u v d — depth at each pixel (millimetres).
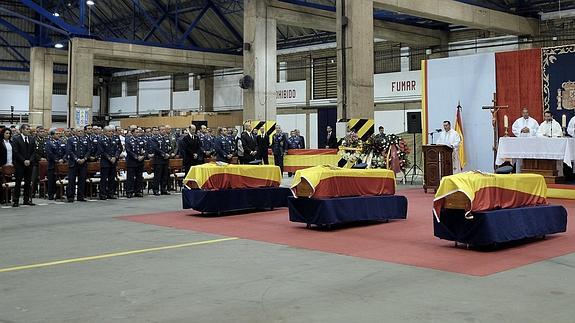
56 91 37844
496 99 15008
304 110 29969
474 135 15352
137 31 33125
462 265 6180
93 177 14797
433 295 4922
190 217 10422
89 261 6512
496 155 14125
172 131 18250
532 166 13039
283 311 4477
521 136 13359
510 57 14766
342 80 16594
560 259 6492
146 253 6980
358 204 9023
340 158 15516
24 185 12727
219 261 6461
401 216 9680
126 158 14359
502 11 21422
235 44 31156
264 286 5289
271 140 20469
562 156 12195
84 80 24609
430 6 18922
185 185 10812
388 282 5414
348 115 16484
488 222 6871
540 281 5430
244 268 6078
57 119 37938
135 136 14656
